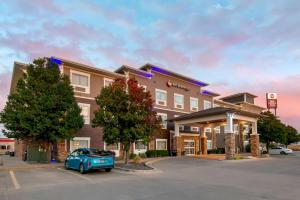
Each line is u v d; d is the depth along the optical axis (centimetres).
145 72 3569
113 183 1391
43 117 2300
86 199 1014
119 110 2277
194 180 1494
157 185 1320
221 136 4856
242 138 5159
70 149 2806
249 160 2856
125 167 2094
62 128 2342
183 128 4059
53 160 2598
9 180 1496
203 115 3231
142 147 3459
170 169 2083
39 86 2362
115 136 2223
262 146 5262
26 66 2555
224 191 1158
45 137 2395
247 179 1534
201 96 4516
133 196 1061
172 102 3978
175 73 3959
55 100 2364
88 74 3081
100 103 2314
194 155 3597
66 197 1052
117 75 3281
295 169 2058
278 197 1037
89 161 1762
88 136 2984
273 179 1534
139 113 2277
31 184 1365
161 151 3528
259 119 4575
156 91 3759
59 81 2519
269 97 6012
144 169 1962
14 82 3491
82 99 2988
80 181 1465
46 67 2538
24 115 2239
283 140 4497
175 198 1019
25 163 2483
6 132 2325
